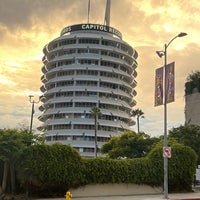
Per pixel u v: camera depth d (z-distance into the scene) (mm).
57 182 30578
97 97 122250
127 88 131750
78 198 30047
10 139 29547
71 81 123750
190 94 93812
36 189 30234
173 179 35688
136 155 66000
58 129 120312
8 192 30688
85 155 115375
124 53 130500
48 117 126875
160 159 35469
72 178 31172
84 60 125062
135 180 34156
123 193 33844
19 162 29781
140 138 67688
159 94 31031
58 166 30547
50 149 30562
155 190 35344
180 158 36219
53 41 131000
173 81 29672
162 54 31250
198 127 64438
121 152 66500
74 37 126875
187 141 59594
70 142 116062
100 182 32750
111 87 126375
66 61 126938
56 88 124562
